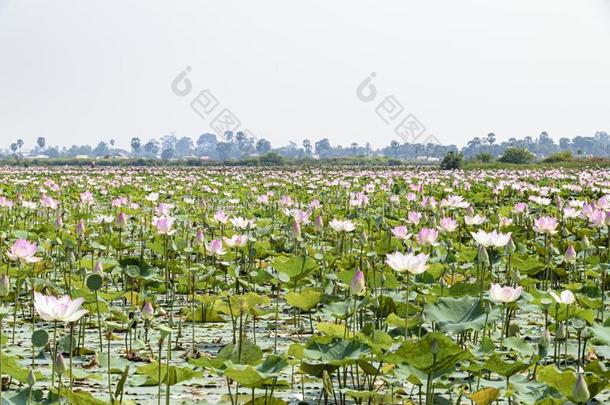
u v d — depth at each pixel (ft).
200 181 121.49
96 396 18.75
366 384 20.17
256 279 28.76
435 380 18.24
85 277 30.37
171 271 34.78
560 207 50.21
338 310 22.27
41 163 435.94
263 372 15.92
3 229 49.62
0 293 17.79
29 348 24.13
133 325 24.44
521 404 16.05
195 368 21.84
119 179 121.19
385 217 54.70
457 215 55.67
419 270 20.24
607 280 33.55
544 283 35.68
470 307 19.71
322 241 46.55
